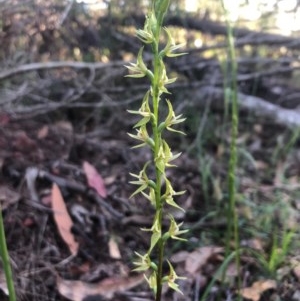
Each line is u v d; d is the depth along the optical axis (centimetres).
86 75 45
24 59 42
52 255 26
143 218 30
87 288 24
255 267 27
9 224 27
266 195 36
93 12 50
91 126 44
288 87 57
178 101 47
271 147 45
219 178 36
